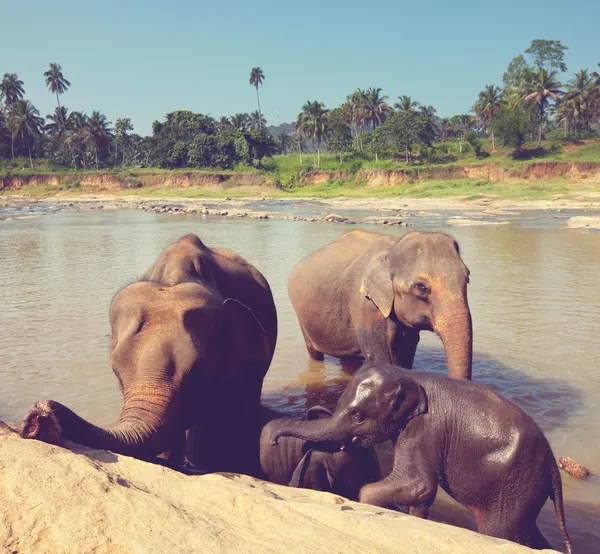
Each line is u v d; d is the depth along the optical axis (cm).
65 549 306
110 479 361
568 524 539
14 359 1010
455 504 583
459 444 496
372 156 9838
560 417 765
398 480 507
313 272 984
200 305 481
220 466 605
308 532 345
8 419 759
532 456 473
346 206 5941
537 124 9294
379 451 702
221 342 518
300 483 553
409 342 803
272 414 792
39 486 343
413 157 9394
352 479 568
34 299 1488
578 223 3272
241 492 381
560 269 1814
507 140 8662
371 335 808
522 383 885
